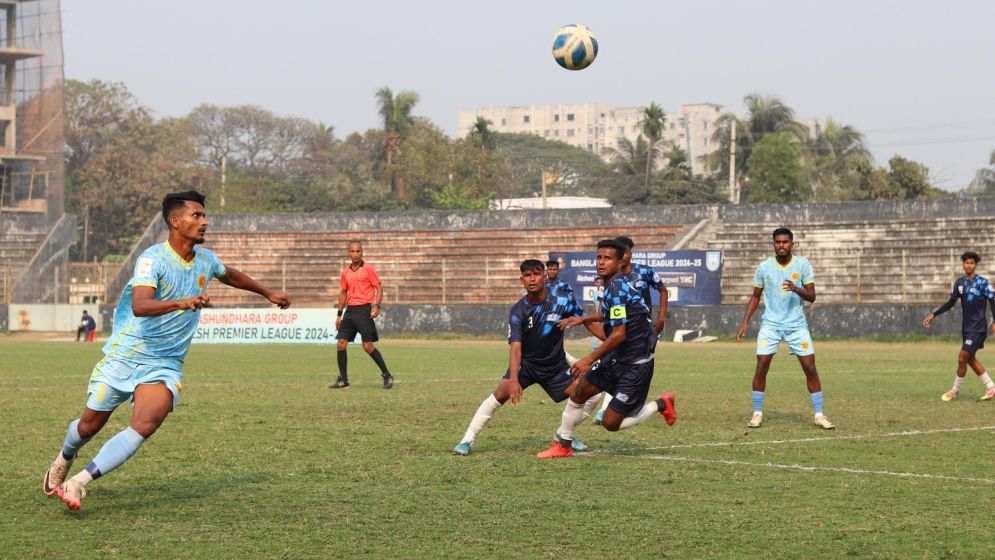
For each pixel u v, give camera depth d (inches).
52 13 2475.4
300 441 470.0
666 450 444.8
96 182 3713.1
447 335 1878.7
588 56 572.1
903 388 784.9
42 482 362.3
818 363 1117.1
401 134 3624.5
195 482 362.3
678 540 278.2
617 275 415.2
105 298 2111.2
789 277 534.6
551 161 5315.0
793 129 3745.1
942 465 405.4
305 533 285.3
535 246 2124.8
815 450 446.6
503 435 495.2
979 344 680.4
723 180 3779.5
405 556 261.0
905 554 263.7
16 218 2401.6
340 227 2266.2
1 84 2498.8
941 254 1859.0
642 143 3811.5
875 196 3065.9
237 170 4601.4
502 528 291.7
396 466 397.4
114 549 266.5
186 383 825.5
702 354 1310.3
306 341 1697.8
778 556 262.2
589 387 417.4
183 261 314.3
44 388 768.9
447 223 2214.6
